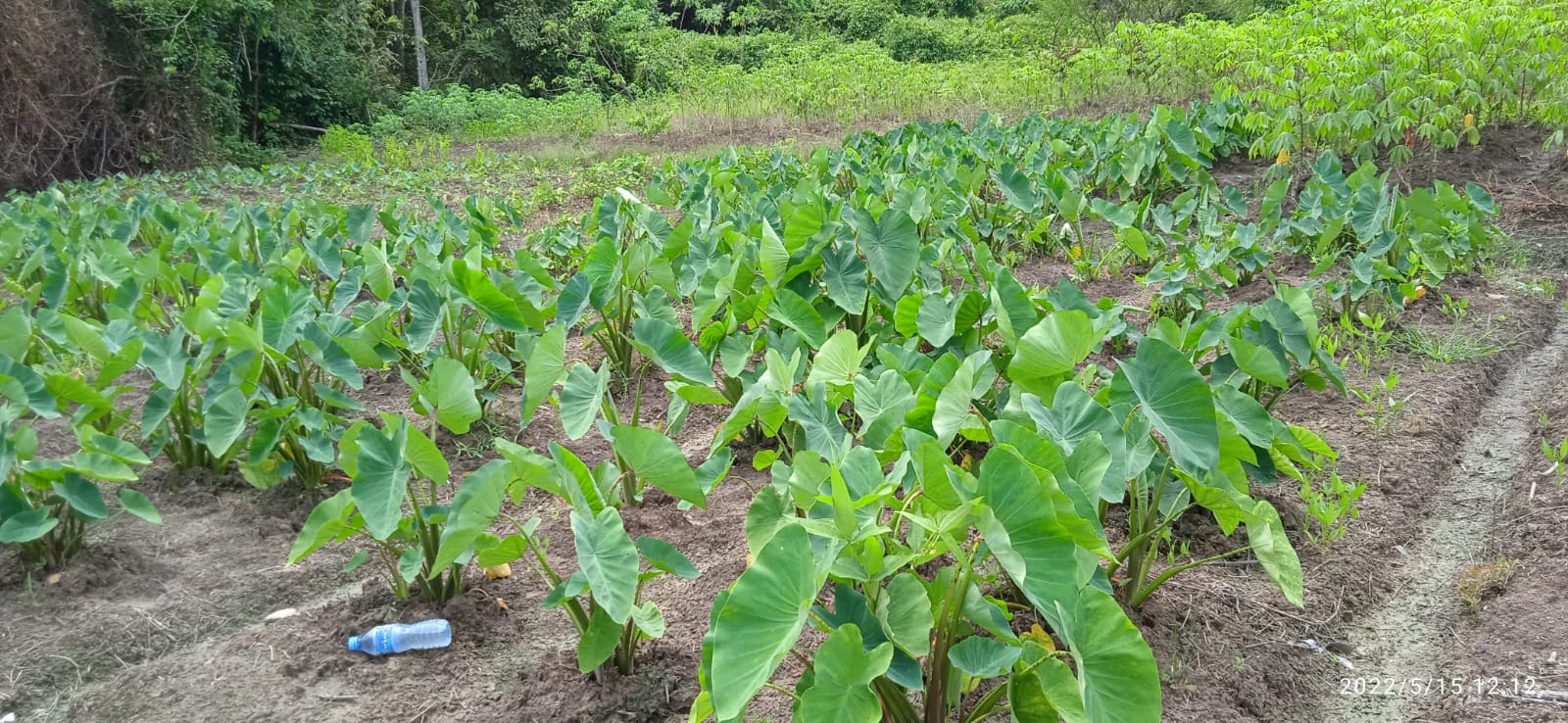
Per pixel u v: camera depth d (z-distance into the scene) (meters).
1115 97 13.66
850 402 4.25
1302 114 8.81
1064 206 6.89
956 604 2.22
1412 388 4.42
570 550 3.53
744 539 3.51
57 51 14.01
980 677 2.27
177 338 3.94
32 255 6.04
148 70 15.28
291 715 2.69
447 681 2.82
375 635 2.91
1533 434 4.04
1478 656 2.81
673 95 18.75
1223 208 6.75
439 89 23.36
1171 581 3.13
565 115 18.05
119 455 3.34
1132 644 1.92
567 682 2.76
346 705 2.72
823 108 15.48
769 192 7.11
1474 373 4.55
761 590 1.89
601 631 2.49
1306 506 3.49
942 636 2.24
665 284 4.88
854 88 15.72
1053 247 7.20
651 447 2.61
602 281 4.61
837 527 2.11
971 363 2.72
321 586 3.37
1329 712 2.70
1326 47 9.71
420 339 4.24
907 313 4.01
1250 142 9.43
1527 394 4.46
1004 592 2.93
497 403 4.73
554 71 24.88
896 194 6.26
